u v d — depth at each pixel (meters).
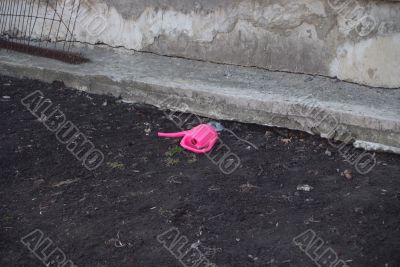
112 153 4.64
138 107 5.37
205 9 5.53
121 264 3.44
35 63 5.91
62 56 5.97
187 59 5.80
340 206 3.92
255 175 4.32
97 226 3.78
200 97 5.10
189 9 5.61
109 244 3.61
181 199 4.04
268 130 4.95
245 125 5.03
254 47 5.45
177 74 5.50
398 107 4.67
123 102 5.46
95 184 4.24
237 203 3.99
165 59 5.87
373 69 5.02
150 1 5.77
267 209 3.92
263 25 5.34
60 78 5.73
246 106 4.94
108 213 3.90
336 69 5.18
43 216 3.89
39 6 6.37
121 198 4.07
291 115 4.80
